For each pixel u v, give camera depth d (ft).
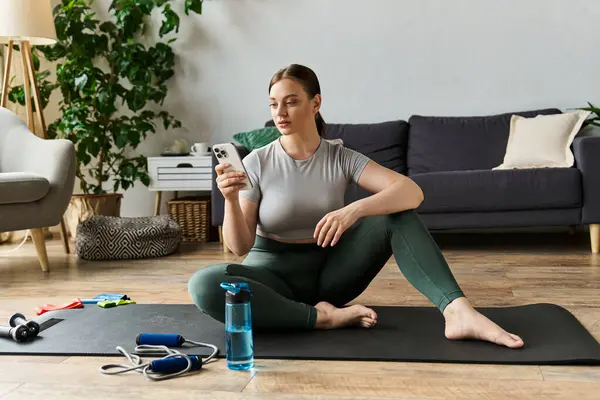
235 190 5.99
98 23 15.96
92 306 8.02
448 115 14.97
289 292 6.61
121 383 5.25
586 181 11.90
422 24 14.92
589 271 9.92
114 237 12.17
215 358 5.81
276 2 15.52
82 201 14.38
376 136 14.40
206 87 15.98
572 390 4.87
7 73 13.26
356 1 15.15
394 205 6.03
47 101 14.93
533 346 5.84
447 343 6.02
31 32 12.52
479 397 4.78
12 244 14.57
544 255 11.64
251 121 15.84
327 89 15.43
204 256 12.50
